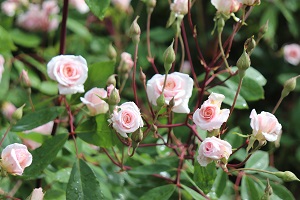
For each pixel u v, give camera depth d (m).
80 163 0.90
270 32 1.76
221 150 0.84
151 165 1.00
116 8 1.63
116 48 1.66
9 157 0.84
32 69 1.47
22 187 1.06
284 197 0.99
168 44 1.92
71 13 1.66
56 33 1.67
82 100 0.92
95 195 0.89
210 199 0.96
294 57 1.88
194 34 1.00
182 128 1.15
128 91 1.55
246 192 0.99
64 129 1.10
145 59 1.66
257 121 0.85
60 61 0.90
